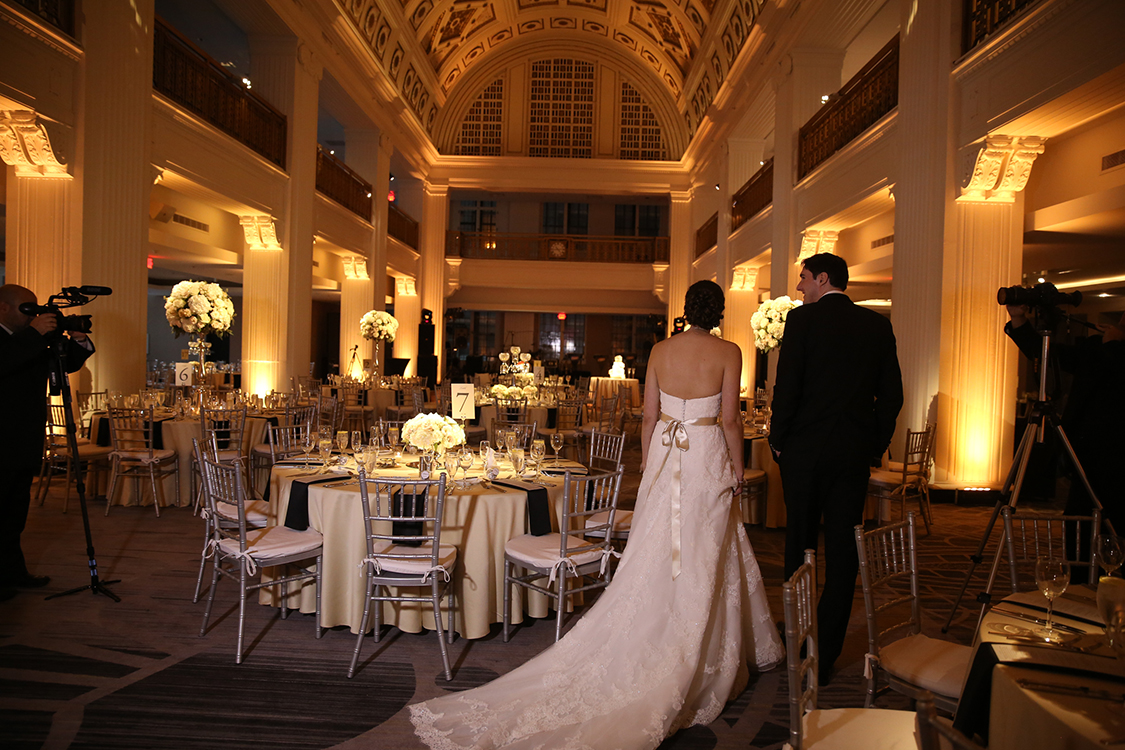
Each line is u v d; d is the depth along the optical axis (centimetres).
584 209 2386
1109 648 184
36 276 668
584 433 898
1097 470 369
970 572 367
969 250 689
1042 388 358
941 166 690
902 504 600
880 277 1070
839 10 964
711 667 291
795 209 1092
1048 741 148
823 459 306
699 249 1884
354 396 1180
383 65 1397
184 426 645
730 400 308
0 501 402
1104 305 1070
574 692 278
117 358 705
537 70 2002
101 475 662
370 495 363
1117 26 471
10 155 640
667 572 294
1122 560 212
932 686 222
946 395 703
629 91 2008
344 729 272
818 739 186
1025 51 574
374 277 1530
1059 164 658
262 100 999
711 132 1628
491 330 2455
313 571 377
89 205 675
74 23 660
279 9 993
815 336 312
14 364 383
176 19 1069
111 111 688
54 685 303
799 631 183
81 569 459
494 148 2008
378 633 364
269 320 1073
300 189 1100
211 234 1141
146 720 276
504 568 372
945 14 682
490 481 405
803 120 1085
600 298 2205
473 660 343
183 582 441
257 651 345
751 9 1191
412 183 1964
